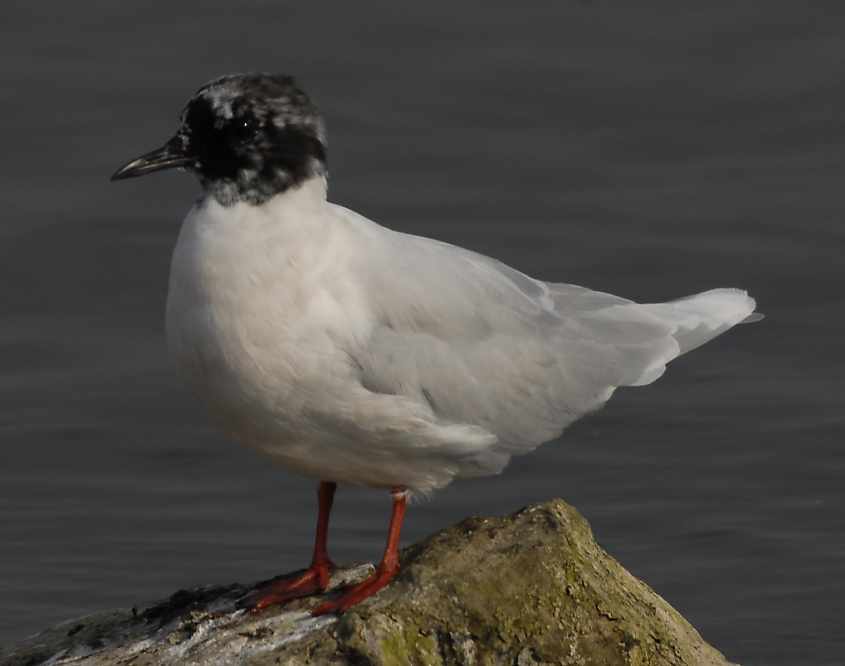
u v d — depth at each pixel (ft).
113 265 65.87
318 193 34.76
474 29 79.25
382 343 35.19
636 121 73.61
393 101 74.69
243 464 55.88
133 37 78.95
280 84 34.35
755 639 46.47
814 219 67.36
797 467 54.80
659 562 50.31
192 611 36.24
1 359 60.80
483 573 34.47
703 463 55.16
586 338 39.45
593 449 55.98
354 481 37.09
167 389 59.16
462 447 36.60
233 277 33.65
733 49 77.36
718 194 69.15
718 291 43.01
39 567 50.29
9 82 75.82
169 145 34.65
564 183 69.92
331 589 36.58
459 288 36.78
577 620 34.30
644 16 80.02
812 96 74.54
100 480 54.95
